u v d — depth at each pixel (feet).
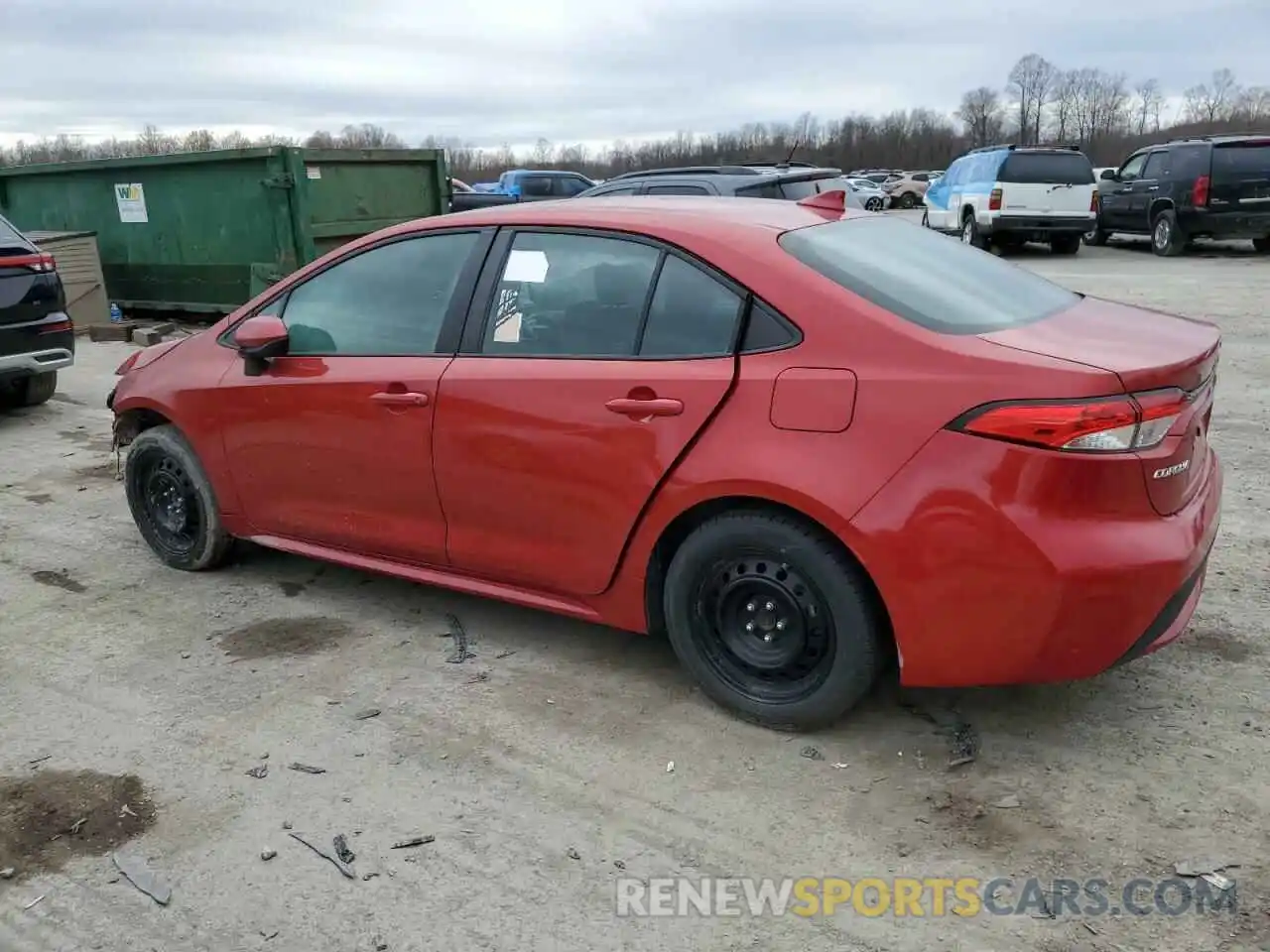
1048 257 59.00
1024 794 9.89
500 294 12.28
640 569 11.38
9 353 24.06
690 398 10.62
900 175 190.19
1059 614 9.28
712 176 31.45
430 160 41.42
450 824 9.76
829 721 10.82
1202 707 11.25
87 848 9.57
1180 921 8.25
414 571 13.42
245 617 14.38
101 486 20.65
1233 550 15.38
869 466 9.73
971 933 8.25
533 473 11.73
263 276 37.50
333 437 13.35
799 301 10.33
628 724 11.35
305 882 9.05
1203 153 54.44
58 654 13.39
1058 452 9.11
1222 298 39.17
